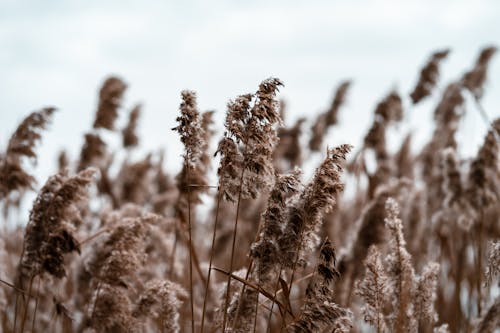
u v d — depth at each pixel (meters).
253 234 4.18
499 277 2.88
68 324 3.31
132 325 2.99
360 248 3.27
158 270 3.55
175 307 2.98
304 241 2.66
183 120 2.72
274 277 2.71
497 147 3.52
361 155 4.11
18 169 3.38
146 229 3.04
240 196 2.68
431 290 2.87
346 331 2.67
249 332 2.74
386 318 2.85
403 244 2.85
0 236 3.95
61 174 3.03
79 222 3.19
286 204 2.67
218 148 2.67
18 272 3.08
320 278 2.68
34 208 2.97
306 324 2.65
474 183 3.54
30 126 3.37
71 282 3.55
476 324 2.92
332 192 2.64
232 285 2.83
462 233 3.82
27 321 3.48
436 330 2.92
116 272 2.99
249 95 2.67
